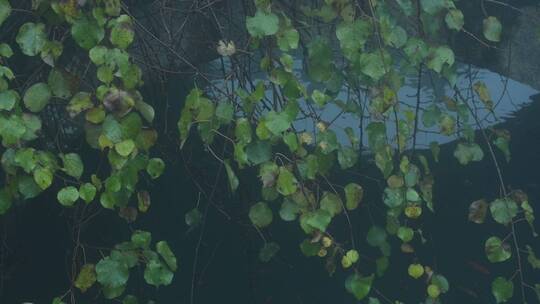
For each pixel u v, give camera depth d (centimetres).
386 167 255
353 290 257
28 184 226
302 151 248
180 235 400
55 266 362
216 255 386
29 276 357
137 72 224
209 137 237
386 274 377
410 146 492
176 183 416
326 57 250
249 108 237
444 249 395
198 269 379
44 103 223
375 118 252
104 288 234
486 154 488
